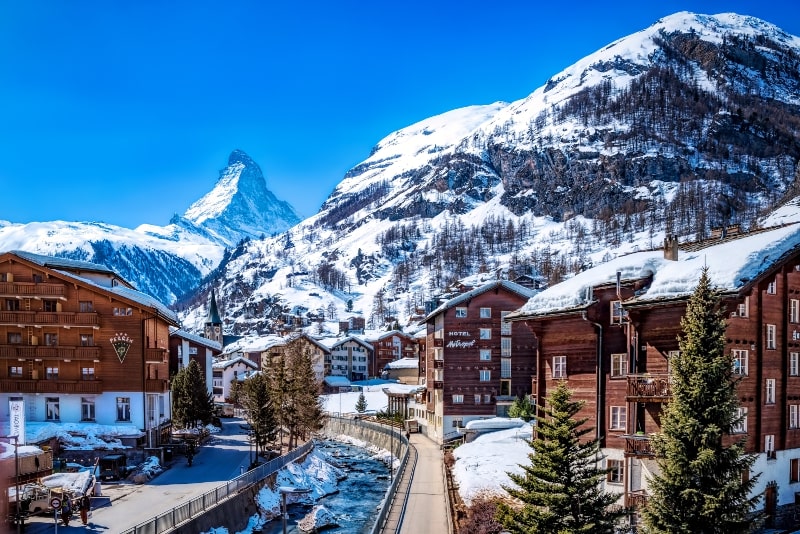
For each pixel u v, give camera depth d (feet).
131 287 329.31
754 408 147.84
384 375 640.58
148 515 165.68
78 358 232.32
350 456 325.21
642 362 152.15
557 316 172.96
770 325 153.48
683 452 106.83
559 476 114.83
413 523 166.30
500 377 315.58
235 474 220.84
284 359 329.11
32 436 215.31
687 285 144.56
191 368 313.53
